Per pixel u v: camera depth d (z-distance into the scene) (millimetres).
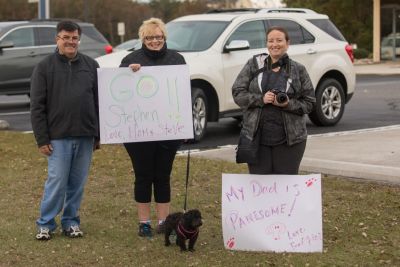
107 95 6160
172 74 6188
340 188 8078
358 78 29438
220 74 11812
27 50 17688
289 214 5922
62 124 6078
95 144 6445
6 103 19453
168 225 6000
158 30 6191
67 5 67938
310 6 48688
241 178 5965
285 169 5980
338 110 13641
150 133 6195
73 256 5875
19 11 60469
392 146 10453
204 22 12562
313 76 13109
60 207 6301
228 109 12055
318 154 9969
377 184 8172
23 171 9523
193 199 7793
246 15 12602
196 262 5660
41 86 6027
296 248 5895
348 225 6633
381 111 16016
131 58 6285
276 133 5898
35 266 5645
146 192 6375
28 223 6910
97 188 8484
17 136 12586
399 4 39875
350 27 47750
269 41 5820
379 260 5637
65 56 6082
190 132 6215
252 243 5945
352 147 10500
